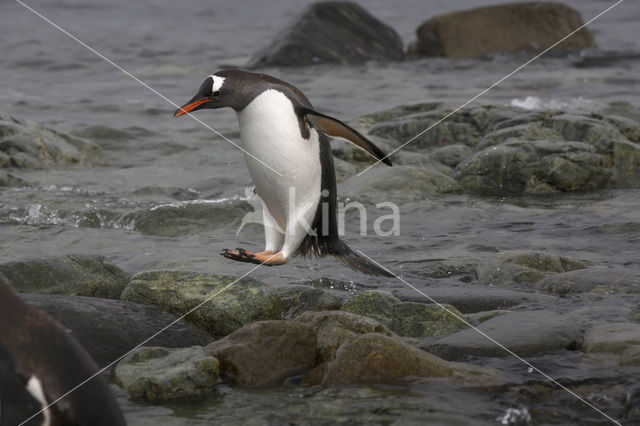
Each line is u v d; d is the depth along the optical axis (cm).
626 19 6888
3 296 552
